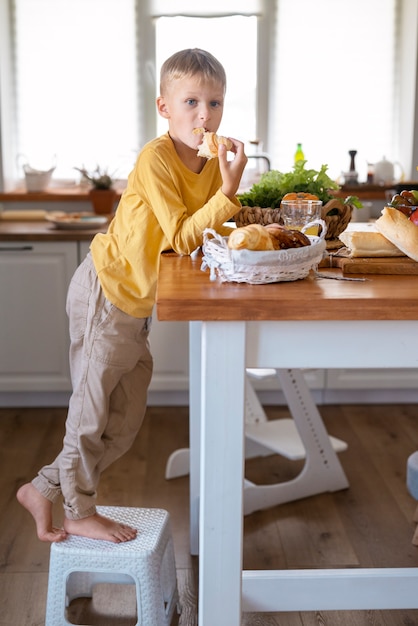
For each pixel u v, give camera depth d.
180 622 2.19
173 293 1.55
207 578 1.68
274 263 1.61
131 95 4.39
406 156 4.32
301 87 4.41
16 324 3.73
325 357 1.58
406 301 1.51
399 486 3.03
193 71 1.87
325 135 4.46
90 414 2.10
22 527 2.69
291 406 2.88
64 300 3.70
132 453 3.34
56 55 4.33
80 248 3.65
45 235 3.63
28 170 4.25
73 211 4.28
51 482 2.14
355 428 3.62
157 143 1.94
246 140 4.47
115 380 2.11
